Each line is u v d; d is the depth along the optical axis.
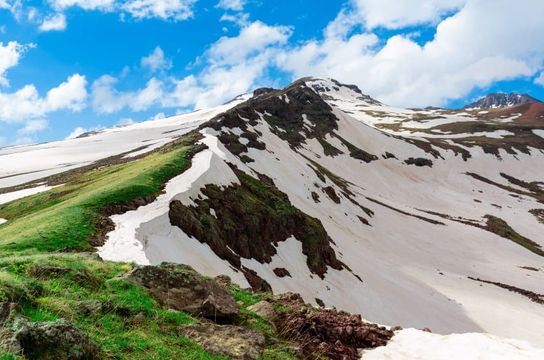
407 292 70.75
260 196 70.19
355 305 60.47
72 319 11.66
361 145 169.62
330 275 65.19
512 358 15.48
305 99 179.25
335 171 140.62
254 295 20.45
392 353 16.70
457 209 141.12
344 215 98.12
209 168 61.53
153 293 15.51
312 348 15.85
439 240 105.81
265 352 13.95
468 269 93.25
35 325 9.38
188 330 13.53
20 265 15.27
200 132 100.88
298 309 18.42
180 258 37.22
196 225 45.72
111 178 63.00
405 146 181.88
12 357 8.38
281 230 64.25
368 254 83.38
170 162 61.12
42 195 70.50
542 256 108.94
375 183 146.12
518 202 151.12
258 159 98.12
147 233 37.84
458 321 64.62
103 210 40.06
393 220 109.62
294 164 107.25
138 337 11.95
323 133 162.88
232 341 13.66
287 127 155.00
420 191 152.00
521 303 76.25
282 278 55.78
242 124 115.94
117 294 14.41
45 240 30.06
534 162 191.00
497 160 186.62
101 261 19.95
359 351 16.77
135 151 156.50
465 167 176.88
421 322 61.94
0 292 11.12
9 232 35.59
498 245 110.06
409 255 92.81
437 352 16.58
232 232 52.75
